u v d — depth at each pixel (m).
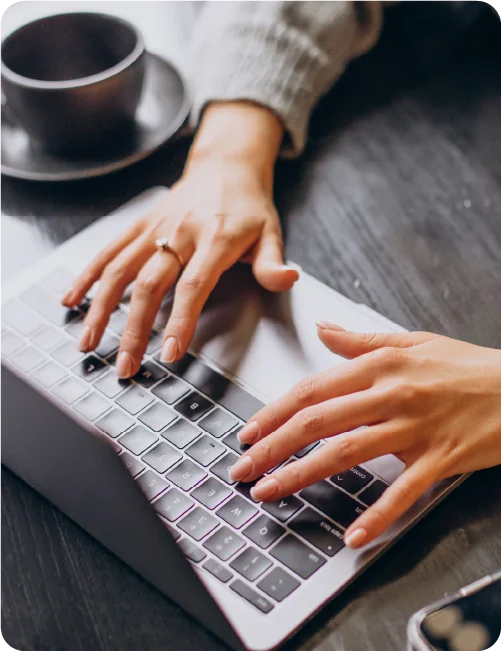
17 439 0.51
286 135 0.75
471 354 0.53
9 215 0.69
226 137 0.72
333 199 0.69
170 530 0.46
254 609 0.42
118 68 0.67
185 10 0.90
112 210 0.69
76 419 0.52
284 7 0.78
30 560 0.46
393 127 0.76
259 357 0.55
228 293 0.60
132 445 0.50
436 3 0.89
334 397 0.51
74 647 0.43
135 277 0.62
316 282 0.61
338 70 0.80
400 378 0.51
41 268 0.63
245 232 0.63
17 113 0.69
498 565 0.45
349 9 0.81
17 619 0.44
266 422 0.50
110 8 0.90
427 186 0.70
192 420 0.52
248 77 0.74
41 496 0.49
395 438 0.48
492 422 0.49
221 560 0.44
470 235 0.66
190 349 0.56
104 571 0.46
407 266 0.63
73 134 0.69
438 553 0.46
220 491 0.47
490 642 0.38
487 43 0.84
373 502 0.47
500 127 0.75
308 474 0.47
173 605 0.44
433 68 0.82
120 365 0.54
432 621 0.39
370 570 0.45
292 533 0.45
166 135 0.71
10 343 0.57
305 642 0.42
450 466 0.48
